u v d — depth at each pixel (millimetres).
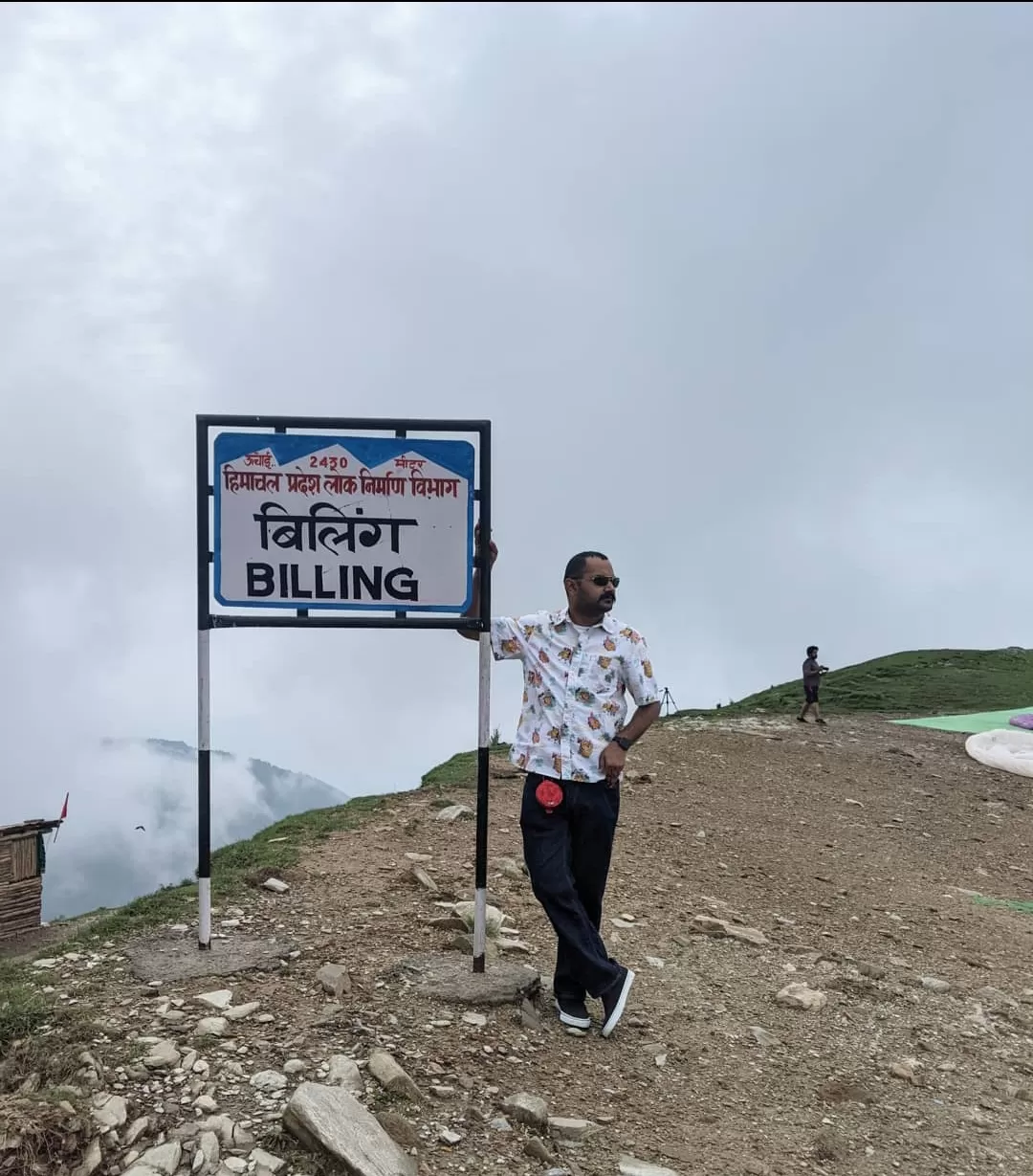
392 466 4484
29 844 11344
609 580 4059
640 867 7547
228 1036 3561
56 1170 2807
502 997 4188
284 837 7137
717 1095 3836
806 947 6070
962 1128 3906
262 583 4469
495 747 13383
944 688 25953
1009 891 9141
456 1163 3014
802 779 13578
